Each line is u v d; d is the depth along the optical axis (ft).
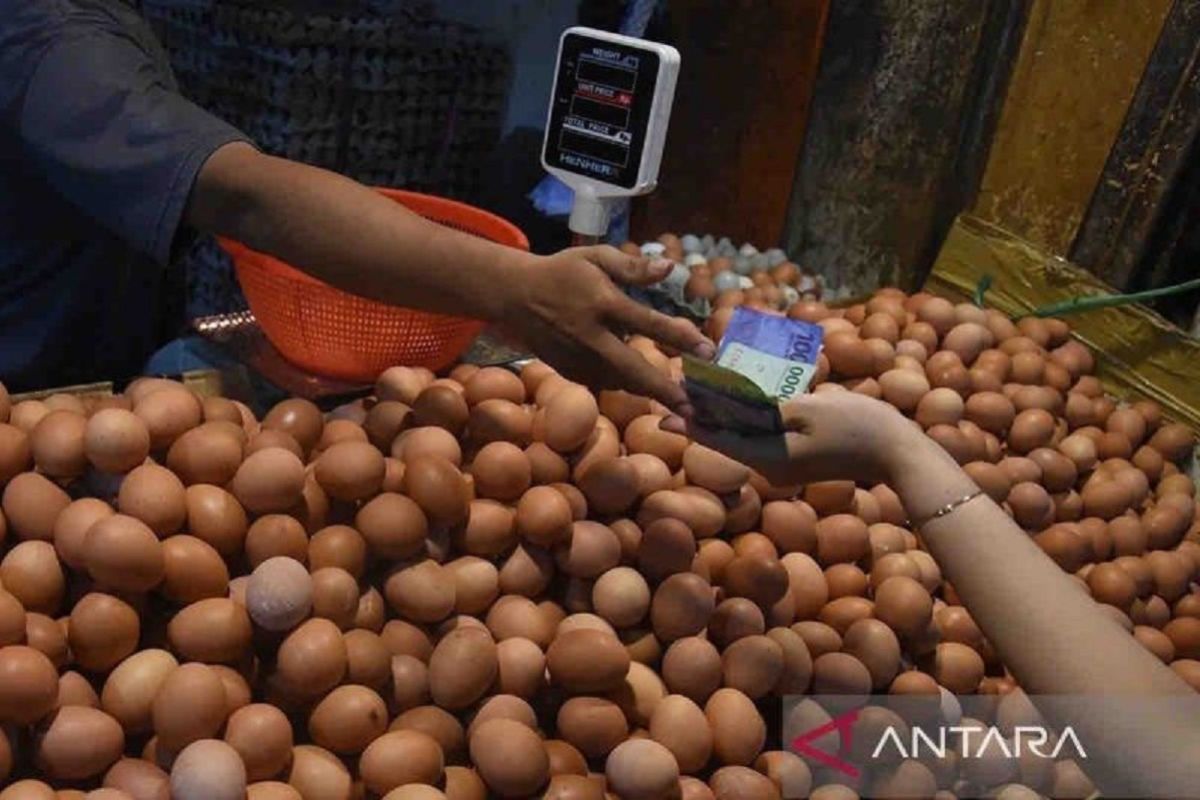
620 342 4.12
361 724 3.89
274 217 4.19
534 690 4.32
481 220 6.30
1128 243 8.13
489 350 6.20
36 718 3.61
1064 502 6.45
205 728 3.69
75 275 5.76
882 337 6.98
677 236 10.09
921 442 3.73
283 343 5.79
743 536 5.09
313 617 4.07
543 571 4.66
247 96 8.15
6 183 5.32
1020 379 7.14
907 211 8.91
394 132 8.44
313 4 8.16
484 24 9.47
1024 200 8.58
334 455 4.43
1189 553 6.38
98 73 4.33
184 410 4.47
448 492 4.42
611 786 4.10
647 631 4.64
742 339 4.11
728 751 4.26
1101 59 7.96
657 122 5.25
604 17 9.85
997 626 3.43
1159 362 7.64
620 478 4.82
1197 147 7.79
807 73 9.06
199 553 4.04
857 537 5.24
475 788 3.97
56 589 4.01
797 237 9.55
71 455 4.25
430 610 4.29
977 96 8.50
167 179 4.26
